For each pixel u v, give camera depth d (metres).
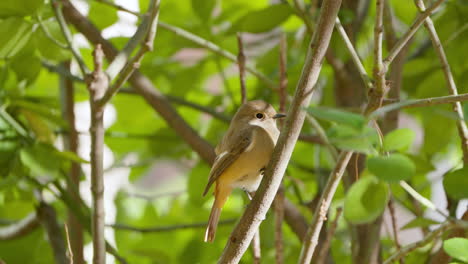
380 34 6.20
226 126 13.11
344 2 11.64
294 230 10.29
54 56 9.09
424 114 10.79
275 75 12.12
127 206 13.26
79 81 11.22
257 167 8.97
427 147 10.96
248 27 10.21
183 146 13.38
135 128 13.98
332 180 6.73
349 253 11.95
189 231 13.37
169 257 12.65
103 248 7.41
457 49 10.88
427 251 9.77
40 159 8.80
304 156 13.48
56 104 11.70
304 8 9.97
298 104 6.28
